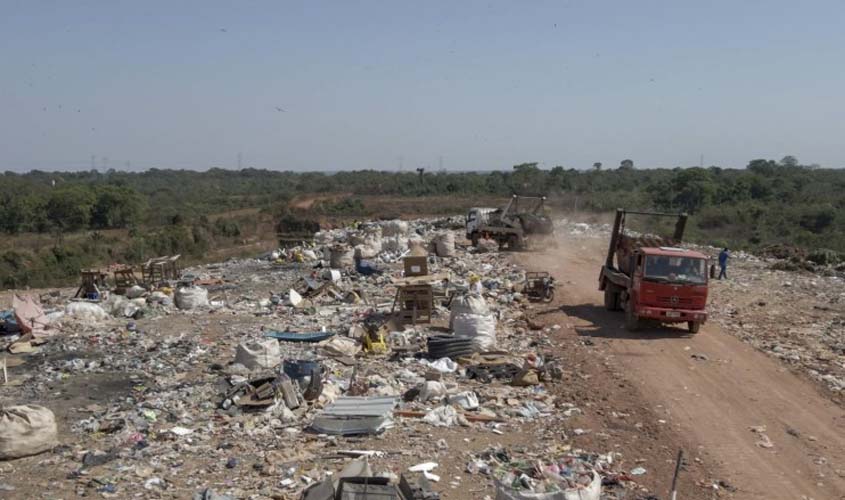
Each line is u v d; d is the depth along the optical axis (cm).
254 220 7138
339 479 861
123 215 7050
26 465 1087
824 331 1997
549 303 2427
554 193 8012
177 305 2425
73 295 2875
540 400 1414
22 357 1806
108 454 1112
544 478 874
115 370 1659
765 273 3128
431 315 2150
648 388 1488
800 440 1210
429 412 1291
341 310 2305
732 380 1546
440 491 971
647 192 7212
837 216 5525
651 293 1930
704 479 1047
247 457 1105
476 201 8400
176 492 975
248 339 1925
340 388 1438
